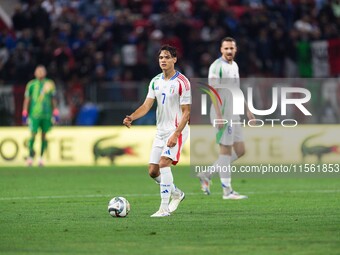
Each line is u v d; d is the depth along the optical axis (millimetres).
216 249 25109
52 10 89312
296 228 29812
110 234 28562
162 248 25359
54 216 34156
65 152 68812
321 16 89625
